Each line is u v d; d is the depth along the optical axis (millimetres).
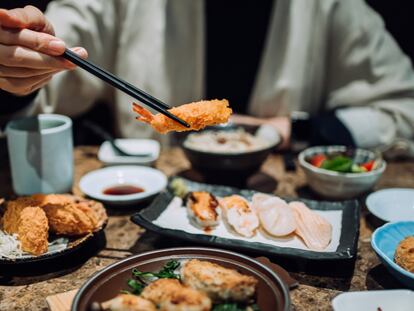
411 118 767
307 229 413
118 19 824
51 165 506
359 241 446
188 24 833
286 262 402
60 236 417
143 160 635
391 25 1116
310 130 723
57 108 787
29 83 429
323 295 362
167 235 409
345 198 531
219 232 427
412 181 615
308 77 876
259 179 610
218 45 890
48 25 416
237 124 667
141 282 338
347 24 850
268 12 860
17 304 352
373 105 813
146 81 826
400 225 406
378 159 555
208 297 314
